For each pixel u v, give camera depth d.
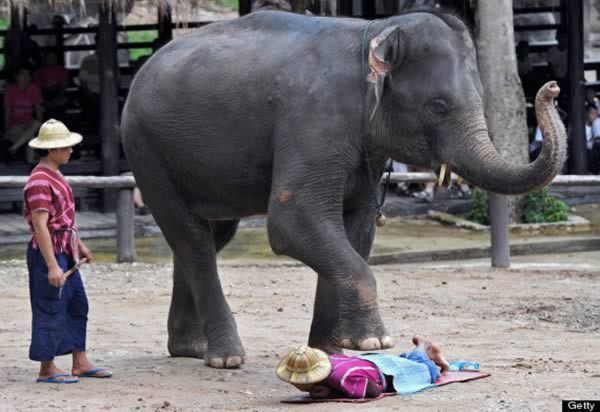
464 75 11.12
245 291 18.88
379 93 10.84
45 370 11.87
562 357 13.09
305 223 11.25
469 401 10.49
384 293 18.77
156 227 27.19
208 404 10.76
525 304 17.50
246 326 15.59
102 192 29.31
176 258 13.08
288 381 10.46
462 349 13.70
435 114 11.07
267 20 12.15
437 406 10.27
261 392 11.36
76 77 36.19
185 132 12.20
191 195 12.66
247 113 11.77
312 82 11.38
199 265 12.85
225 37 12.29
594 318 16.17
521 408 10.16
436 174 11.29
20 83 31.06
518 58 34.09
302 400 10.66
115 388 11.55
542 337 14.63
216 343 12.70
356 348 11.00
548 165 10.36
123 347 14.13
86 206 29.70
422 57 11.11
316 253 11.22
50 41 36.41
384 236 25.98
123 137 13.01
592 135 32.56
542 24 37.00
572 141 31.28
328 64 11.41
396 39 11.12
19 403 10.87
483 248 24.17
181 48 12.55
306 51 11.59
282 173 11.40
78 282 11.98
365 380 10.58
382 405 10.35
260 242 25.58
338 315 12.02
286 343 14.31
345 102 11.28
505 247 21.89
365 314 11.02
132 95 12.81
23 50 33.97
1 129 33.31
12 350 13.88
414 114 11.15
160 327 15.60
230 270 21.41
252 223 28.23
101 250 24.70
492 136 28.02
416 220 28.70
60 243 11.77
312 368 10.39
